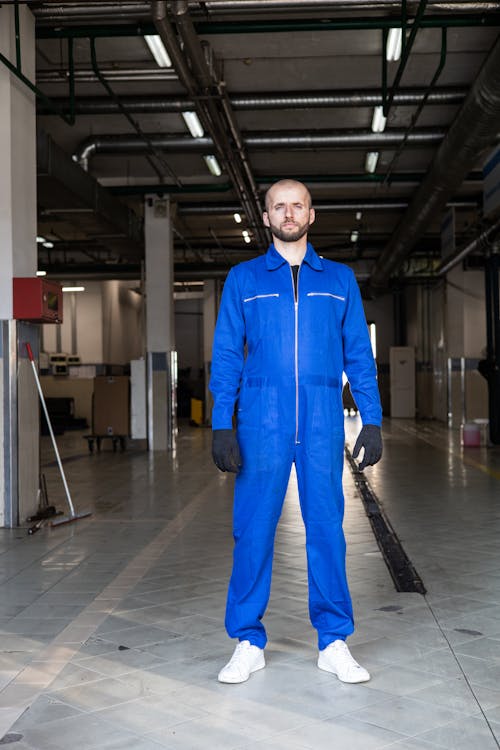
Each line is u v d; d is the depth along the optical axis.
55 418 22.59
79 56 9.17
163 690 2.83
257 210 15.40
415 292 26.83
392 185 15.09
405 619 3.73
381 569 4.82
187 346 31.75
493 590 4.31
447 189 11.98
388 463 11.50
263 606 3.00
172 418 15.13
